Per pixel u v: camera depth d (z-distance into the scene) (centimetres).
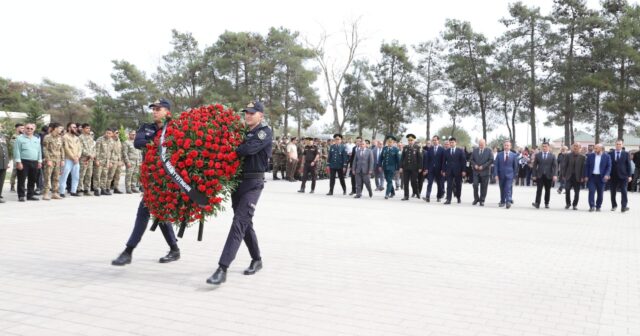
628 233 1078
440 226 1103
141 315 479
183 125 604
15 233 867
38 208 1202
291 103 5428
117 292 548
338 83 5144
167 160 596
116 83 5522
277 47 5266
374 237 935
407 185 1722
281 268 677
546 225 1173
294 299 542
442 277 652
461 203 1677
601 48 3991
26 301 511
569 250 865
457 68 4862
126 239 836
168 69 5634
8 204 1269
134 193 1631
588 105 4228
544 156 1571
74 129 1480
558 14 4278
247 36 5181
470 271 688
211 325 457
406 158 1717
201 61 5319
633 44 4009
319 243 861
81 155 1495
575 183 1559
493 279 649
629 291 612
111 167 1562
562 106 4247
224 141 598
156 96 5528
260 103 612
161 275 623
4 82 6188
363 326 463
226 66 5069
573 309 534
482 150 1609
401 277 646
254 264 656
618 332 467
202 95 5169
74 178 1491
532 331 464
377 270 680
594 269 725
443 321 484
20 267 641
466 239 942
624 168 1514
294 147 2484
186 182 589
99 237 849
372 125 5438
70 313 479
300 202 1526
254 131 605
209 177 591
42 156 1439
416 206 1523
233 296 547
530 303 551
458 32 4819
